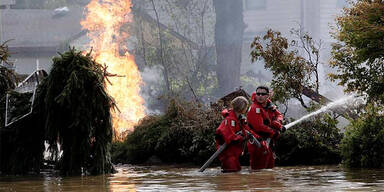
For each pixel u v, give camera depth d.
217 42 48.97
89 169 12.84
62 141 12.89
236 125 12.65
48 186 10.34
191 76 50.62
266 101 13.15
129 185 10.12
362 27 12.86
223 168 12.64
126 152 17.16
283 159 14.73
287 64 15.92
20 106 13.30
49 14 57.72
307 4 47.34
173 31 52.44
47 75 13.36
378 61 14.20
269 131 12.84
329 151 14.60
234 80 48.47
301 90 15.91
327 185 9.26
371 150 12.88
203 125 15.76
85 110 12.65
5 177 12.52
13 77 14.25
